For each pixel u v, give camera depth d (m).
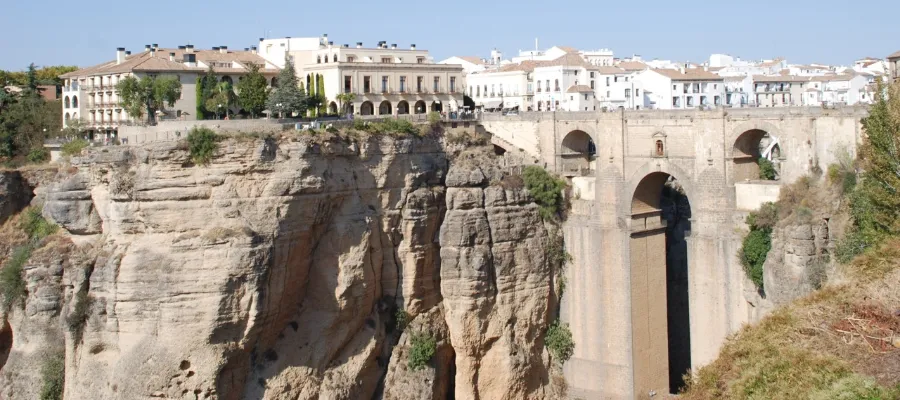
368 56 145.25
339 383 102.56
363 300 104.50
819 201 90.94
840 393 54.38
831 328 62.19
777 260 91.50
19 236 109.06
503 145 120.31
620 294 108.31
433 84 142.25
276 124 101.06
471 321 108.69
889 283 65.50
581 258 111.88
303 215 97.06
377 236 105.75
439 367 109.81
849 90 173.50
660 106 155.50
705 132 100.31
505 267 109.94
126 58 148.38
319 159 98.12
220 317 92.19
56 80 182.62
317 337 101.75
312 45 155.62
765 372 60.66
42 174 112.62
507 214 110.50
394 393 106.31
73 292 98.19
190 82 138.12
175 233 93.50
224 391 94.81
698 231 101.62
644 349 108.94
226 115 127.12
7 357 106.94
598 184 110.38
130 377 92.69
